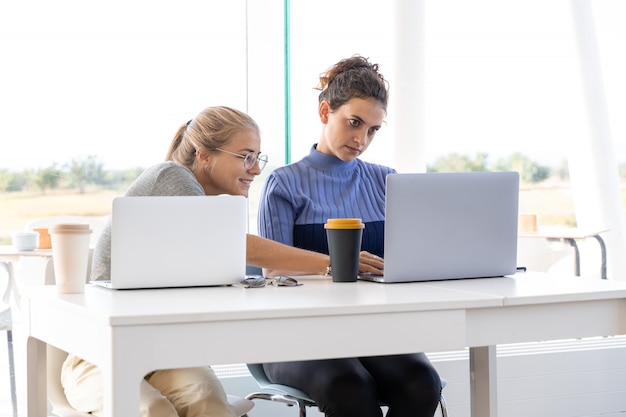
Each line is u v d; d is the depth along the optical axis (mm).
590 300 1616
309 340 1381
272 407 2754
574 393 3080
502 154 4781
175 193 1830
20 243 3146
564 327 1604
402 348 1443
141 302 1443
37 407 1745
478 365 2004
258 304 1409
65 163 4160
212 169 2080
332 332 1395
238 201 1705
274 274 2098
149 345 1285
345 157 2340
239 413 1830
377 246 2338
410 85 3484
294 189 2295
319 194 2322
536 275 1975
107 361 1283
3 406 2828
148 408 1552
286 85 3156
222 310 1325
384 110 2346
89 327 1371
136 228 1640
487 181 1827
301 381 1890
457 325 1480
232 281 1713
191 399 1656
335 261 1816
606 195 4121
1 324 2932
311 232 2264
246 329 1343
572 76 4145
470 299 1487
